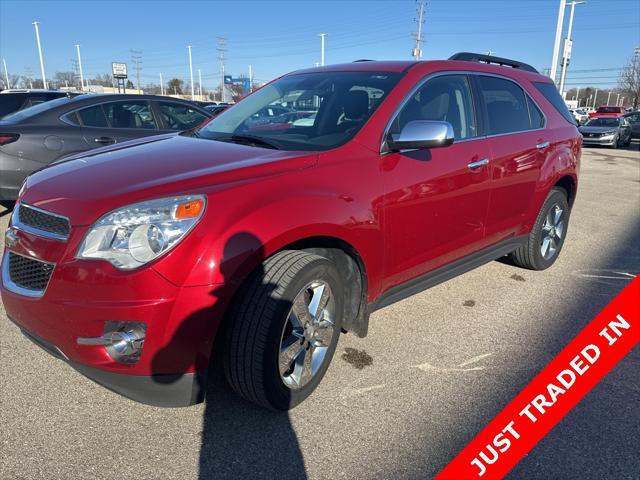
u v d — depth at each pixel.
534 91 4.40
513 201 3.99
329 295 2.63
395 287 3.11
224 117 3.68
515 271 4.80
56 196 2.33
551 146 4.36
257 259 2.23
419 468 2.21
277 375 2.38
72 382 2.79
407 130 2.80
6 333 3.32
